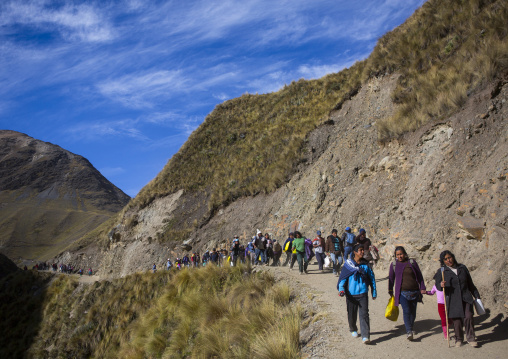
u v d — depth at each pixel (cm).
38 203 16938
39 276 3553
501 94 1134
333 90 3416
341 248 1252
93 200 18275
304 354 649
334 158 2070
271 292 1033
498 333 594
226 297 1173
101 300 2297
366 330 623
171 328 1298
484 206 873
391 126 1641
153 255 3253
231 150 3744
